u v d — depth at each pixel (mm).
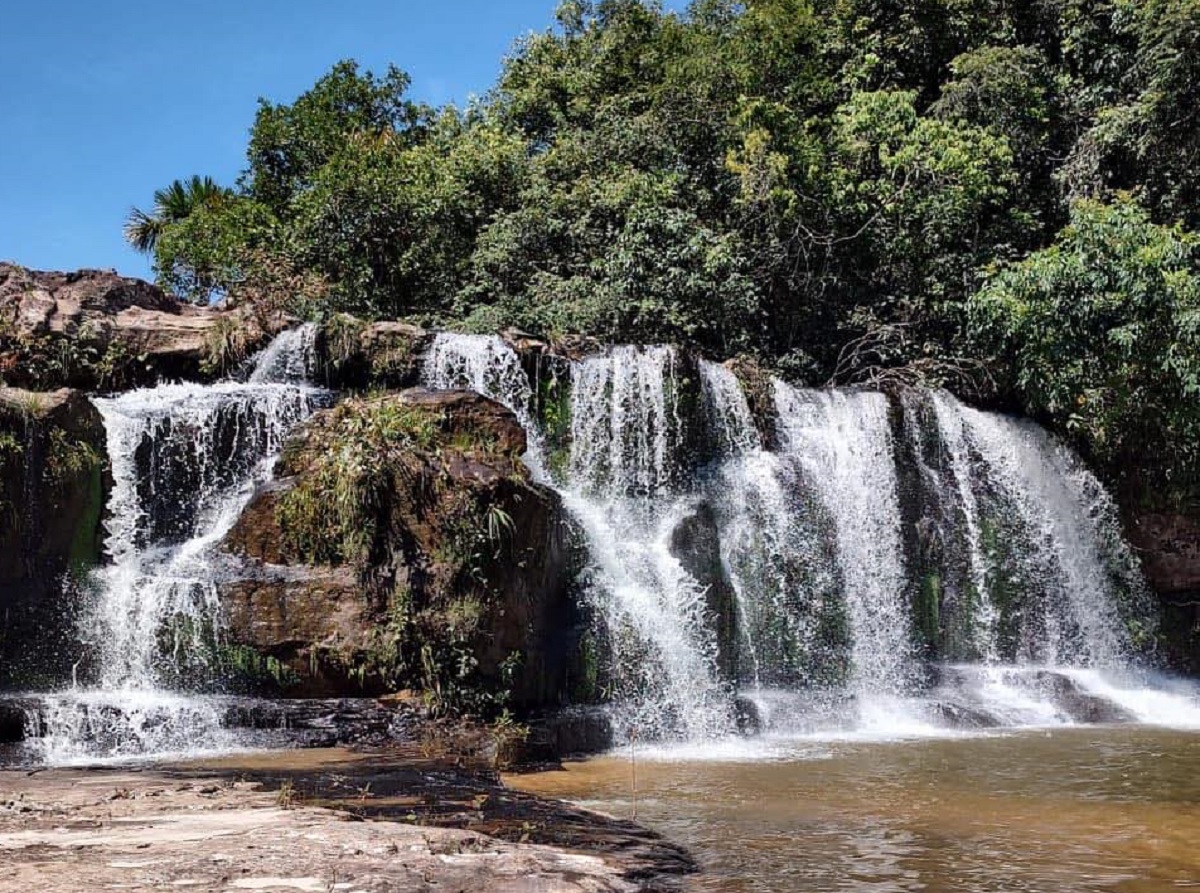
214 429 17406
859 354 27562
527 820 8664
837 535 21328
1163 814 10180
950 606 22266
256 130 33656
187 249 30922
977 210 28453
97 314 19125
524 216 28172
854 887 7438
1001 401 26484
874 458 22406
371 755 12008
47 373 18031
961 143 27516
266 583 13977
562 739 13969
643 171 29422
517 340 20625
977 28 31828
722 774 12602
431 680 13664
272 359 19703
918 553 22297
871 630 21016
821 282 28328
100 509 15859
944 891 7371
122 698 13344
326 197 28266
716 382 21797
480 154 30938
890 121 28469
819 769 13031
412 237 28906
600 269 26656
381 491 14297
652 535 18359
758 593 19797
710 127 29562
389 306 28703
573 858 7469
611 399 20766
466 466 14750
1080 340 23906
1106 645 23875
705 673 17000
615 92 35750
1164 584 24781
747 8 32969
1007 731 17109
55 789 9461
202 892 5848
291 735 12781
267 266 24906
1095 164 28438
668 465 20797
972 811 10320
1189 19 26312
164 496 16766
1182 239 23766
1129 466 25250
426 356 20078
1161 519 24859
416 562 14102
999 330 25109
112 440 16312
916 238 28078
